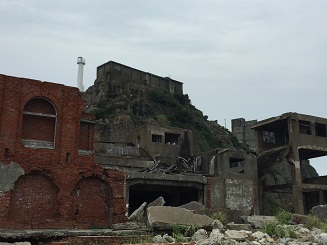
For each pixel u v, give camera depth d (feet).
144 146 119.03
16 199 69.31
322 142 117.08
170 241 43.65
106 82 200.44
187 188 98.37
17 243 43.62
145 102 197.06
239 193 103.40
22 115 73.00
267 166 113.70
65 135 76.02
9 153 69.77
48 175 72.59
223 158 104.53
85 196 76.33
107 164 97.09
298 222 60.49
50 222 70.95
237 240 43.70
